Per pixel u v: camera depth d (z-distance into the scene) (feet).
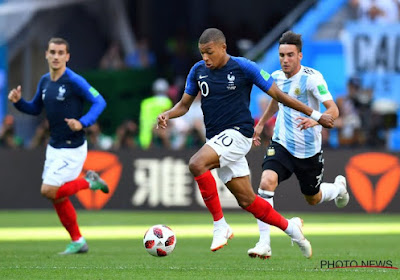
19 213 194.49
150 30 285.84
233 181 91.35
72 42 272.72
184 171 196.24
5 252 113.29
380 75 245.65
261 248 95.66
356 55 247.50
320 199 108.78
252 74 89.45
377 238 139.23
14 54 257.14
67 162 109.81
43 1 262.06
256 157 189.67
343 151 190.80
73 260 100.78
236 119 90.38
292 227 94.32
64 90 108.88
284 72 100.17
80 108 110.42
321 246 124.26
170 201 196.24
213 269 89.20
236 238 138.10
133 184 197.36
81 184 111.45
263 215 92.73
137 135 241.14
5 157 200.64
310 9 260.42
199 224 166.81
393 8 248.32
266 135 198.59
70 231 110.83
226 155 89.51
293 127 101.50
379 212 190.29
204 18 287.69
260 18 285.23
